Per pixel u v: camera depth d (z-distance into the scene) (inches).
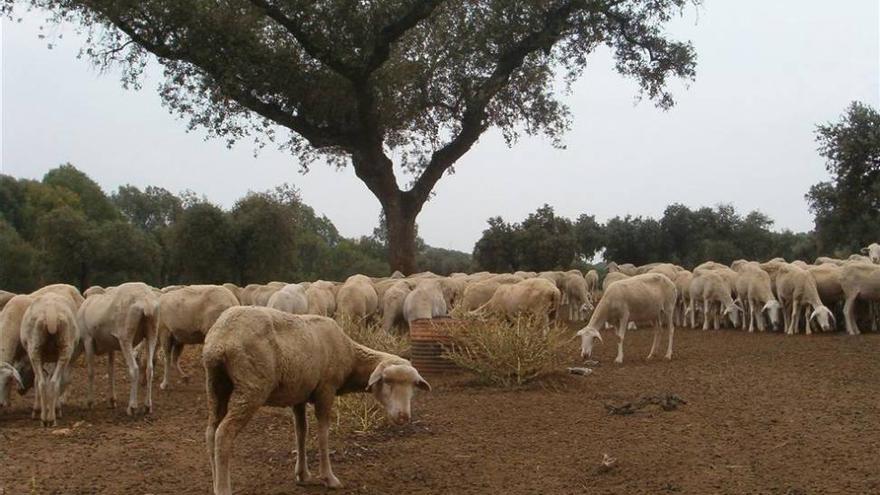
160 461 359.6
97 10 1017.5
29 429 429.1
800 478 313.9
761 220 2276.1
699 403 450.9
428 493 313.1
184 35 1051.9
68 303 455.2
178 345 605.3
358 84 1117.7
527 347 523.2
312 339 306.3
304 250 2495.1
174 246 1694.1
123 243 1765.5
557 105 1393.9
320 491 316.2
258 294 839.1
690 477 321.4
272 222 1700.3
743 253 2203.5
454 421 430.0
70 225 1753.2
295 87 1134.4
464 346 566.9
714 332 833.5
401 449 378.0
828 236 1556.3
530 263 1782.7
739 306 877.8
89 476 335.0
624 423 412.8
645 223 2249.0
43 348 448.1
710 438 377.4
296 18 1068.5
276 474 339.6
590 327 613.9
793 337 747.4
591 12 1197.7
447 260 2583.7
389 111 1248.8
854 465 326.6
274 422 435.5
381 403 317.7
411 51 1279.5
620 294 616.4
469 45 1205.1
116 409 489.7
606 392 492.7
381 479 332.2
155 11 1023.0
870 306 796.0
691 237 2224.4
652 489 310.0
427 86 1286.9
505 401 475.5
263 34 1157.7
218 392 297.0
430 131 1353.3
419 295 705.0
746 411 428.1
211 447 295.6
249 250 1695.4
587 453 361.1
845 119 1392.7
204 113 1197.7
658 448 363.6
